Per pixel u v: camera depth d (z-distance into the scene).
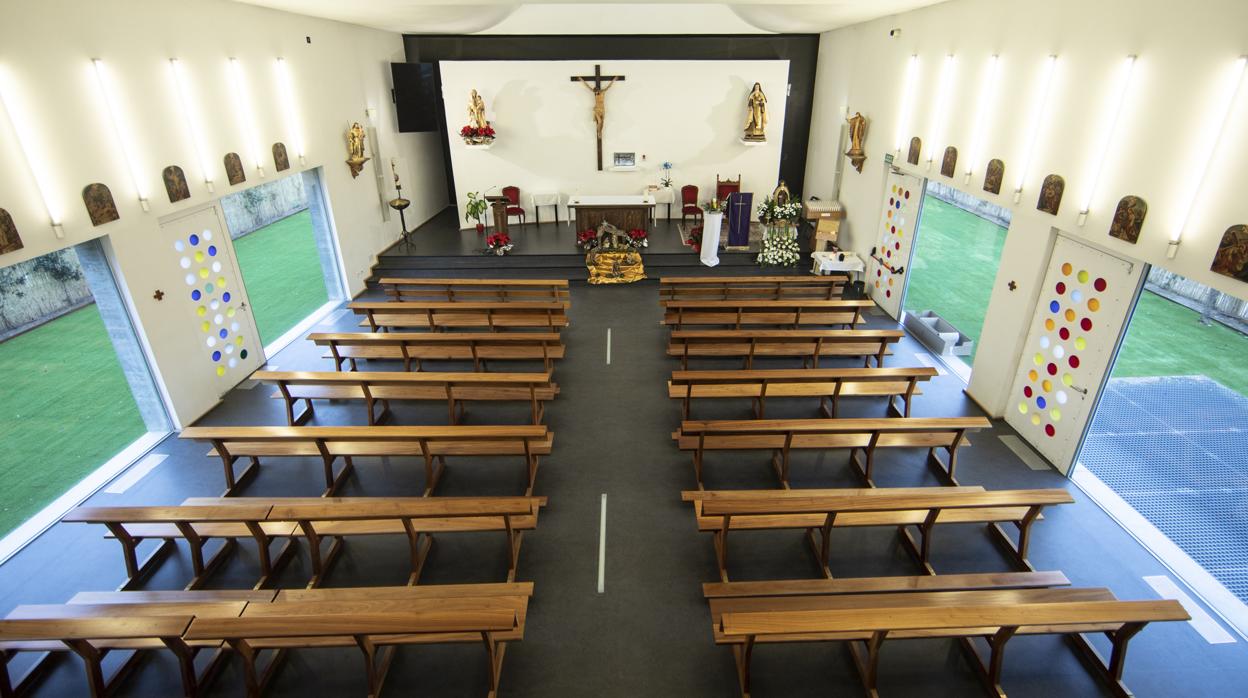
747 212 12.69
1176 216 5.02
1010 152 7.11
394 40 13.12
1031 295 6.89
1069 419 6.43
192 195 7.54
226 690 4.32
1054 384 6.65
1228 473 6.76
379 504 4.83
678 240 13.41
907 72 9.50
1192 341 10.15
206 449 7.08
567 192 14.46
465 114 13.36
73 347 9.79
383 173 12.66
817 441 6.27
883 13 9.79
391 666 4.44
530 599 4.99
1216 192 4.66
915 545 5.43
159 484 6.50
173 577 5.27
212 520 4.71
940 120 8.60
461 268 12.27
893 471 6.57
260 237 15.96
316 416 7.66
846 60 12.16
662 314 10.51
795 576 5.22
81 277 11.52
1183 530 5.90
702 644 4.61
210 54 7.75
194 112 7.53
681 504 6.07
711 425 5.84
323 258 11.05
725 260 12.44
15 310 10.31
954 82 8.21
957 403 7.96
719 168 14.42
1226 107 4.53
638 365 8.80
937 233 16.42
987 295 12.13
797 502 4.74
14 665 4.52
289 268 13.49
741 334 7.88
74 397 8.29
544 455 6.82
